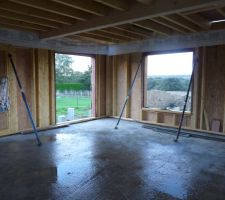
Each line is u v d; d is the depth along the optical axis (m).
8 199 2.60
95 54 7.23
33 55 5.75
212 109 5.54
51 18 4.35
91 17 4.44
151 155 4.06
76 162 3.71
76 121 6.77
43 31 5.58
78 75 13.20
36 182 3.01
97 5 3.92
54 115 6.33
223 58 5.29
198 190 2.83
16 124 5.54
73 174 3.26
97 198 2.63
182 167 3.53
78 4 3.57
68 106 11.36
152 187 2.90
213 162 3.74
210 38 5.34
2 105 5.20
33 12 4.04
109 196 2.67
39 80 5.92
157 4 3.64
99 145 4.65
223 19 4.99
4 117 5.30
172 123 6.28
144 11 3.78
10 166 3.54
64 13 3.97
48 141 4.92
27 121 5.79
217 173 3.32
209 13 4.53
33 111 5.88
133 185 2.95
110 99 7.64
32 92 5.83
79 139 5.08
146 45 6.52
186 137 5.29
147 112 6.80
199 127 5.76
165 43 6.12
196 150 4.35
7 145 4.61
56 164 3.62
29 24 5.00
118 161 3.77
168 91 6.62
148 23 4.89
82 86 12.95
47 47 6.00
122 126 6.39
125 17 3.99
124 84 7.23
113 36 6.04
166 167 3.53
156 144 4.73
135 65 6.94
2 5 3.62
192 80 5.77
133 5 3.88
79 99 12.85
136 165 3.60
